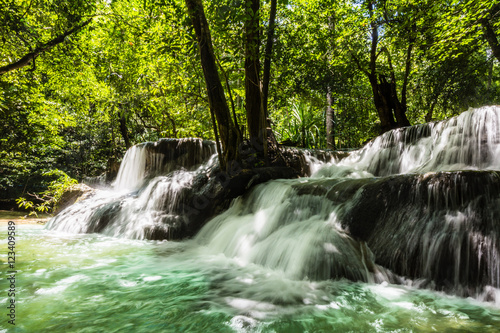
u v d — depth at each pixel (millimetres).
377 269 3082
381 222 3484
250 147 6832
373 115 14836
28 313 2254
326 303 2469
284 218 4555
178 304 2473
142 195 7035
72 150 17766
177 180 6961
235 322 2109
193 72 8289
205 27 5836
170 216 6125
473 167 4965
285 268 3400
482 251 2582
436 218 3027
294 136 11328
